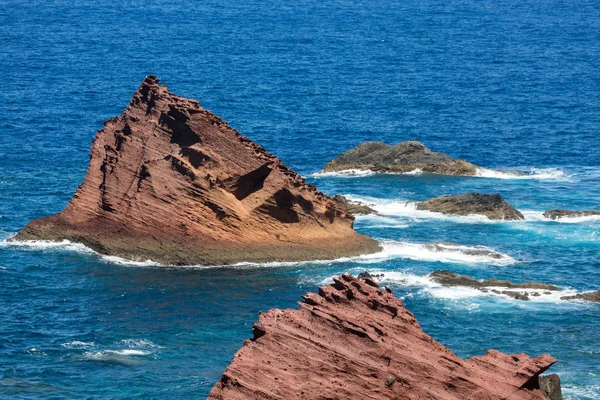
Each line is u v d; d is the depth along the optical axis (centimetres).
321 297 12912
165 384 15075
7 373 15400
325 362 12281
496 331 17325
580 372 15625
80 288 19238
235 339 16888
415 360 12375
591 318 18012
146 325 17450
